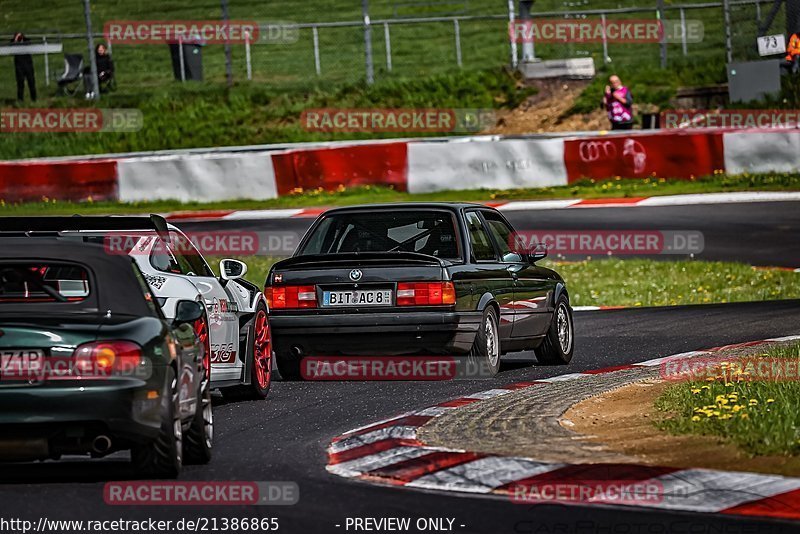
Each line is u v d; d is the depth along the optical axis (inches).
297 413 1314.0
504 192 3846.0
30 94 5073.8
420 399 1376.7
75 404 888.9
